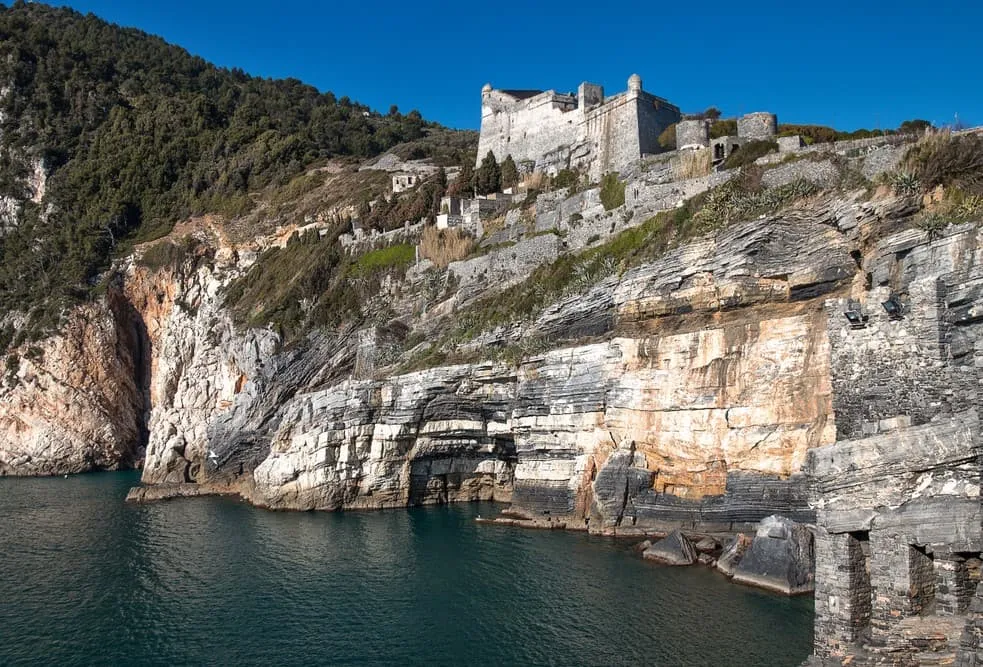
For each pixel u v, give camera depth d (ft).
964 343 87.30
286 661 105.09
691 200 190.29
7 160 460.14
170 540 179.42
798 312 148.87
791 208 152.87
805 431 142.72
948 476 61.31
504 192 305.73
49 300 372.99
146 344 390.83
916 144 140.97
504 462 232.73
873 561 64.18
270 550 166.61
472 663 101.96
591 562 144.36
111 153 458.09
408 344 251.19
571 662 99.76
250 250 378.53
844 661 63.98
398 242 301.84
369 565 151.64
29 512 223.10
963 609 60.44
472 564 148.97
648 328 173.37
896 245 125.80
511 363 203.00
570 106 311.06
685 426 162.20
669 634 106.01
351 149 552.41
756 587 125.08
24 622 122.01
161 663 105.70
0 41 516.73
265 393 273.75
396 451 219.20
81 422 353.51
